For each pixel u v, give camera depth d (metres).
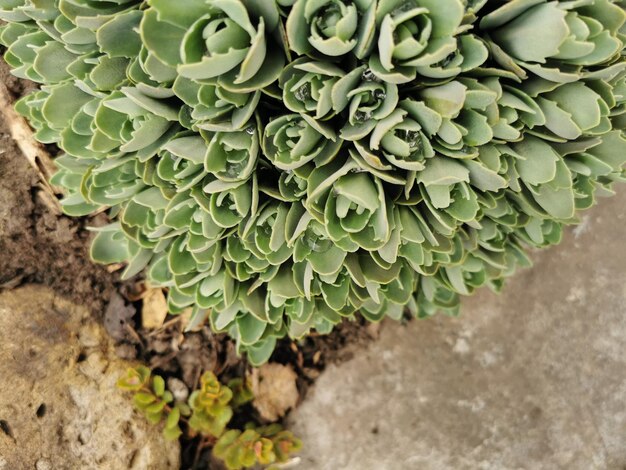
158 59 0.19
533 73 0.21
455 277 0.27
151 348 0.33
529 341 0.35
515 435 0.35
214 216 0.21
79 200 0.27
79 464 0.28
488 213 0.24
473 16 0.19
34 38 0.23
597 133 0.22
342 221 0.21
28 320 0.29
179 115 0.21
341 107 0.20
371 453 0.35
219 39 0.18
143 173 0.23
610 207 0.36
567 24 0.19
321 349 0.36
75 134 0.23
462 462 0.34
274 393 0.35
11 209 0.30
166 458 0.31
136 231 0.26
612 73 0.21
